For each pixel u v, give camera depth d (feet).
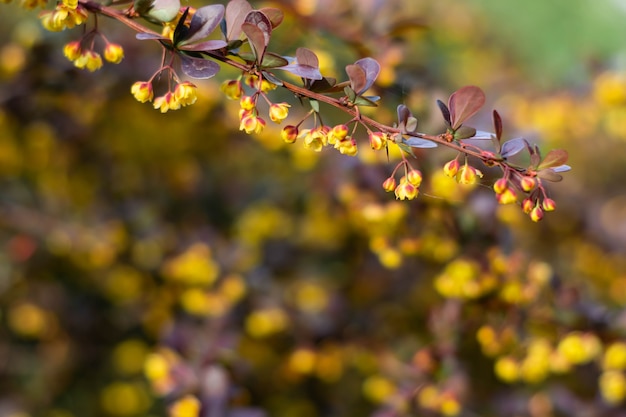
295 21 3.43
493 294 3.34
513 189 2.58
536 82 7.73
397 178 3.30
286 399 4.46
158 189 5.06
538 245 4.94
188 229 4.49
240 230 4.66
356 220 3.57
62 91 3.79
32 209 4.85
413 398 3.44
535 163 2.56
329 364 4.00
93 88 3.78
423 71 3.60
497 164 2.57
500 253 3.31
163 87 3.76
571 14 10.59
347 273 4.74
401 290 4.59
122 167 4.92
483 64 7.98
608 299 4.84
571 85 5.09
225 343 3.51
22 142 4.38
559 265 4.94
